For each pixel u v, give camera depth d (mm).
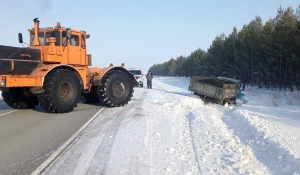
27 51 9141
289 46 26969
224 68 43750
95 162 4699
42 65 9570
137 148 5457
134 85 12523
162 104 12195
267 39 29781
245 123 7648
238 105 15047
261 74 30969
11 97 10453
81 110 10414
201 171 4324
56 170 4355
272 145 5367
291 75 26781
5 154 5137
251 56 34688
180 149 5434
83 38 10789
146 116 9125
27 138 6258
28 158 4914
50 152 5246
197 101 12719
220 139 6121
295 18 27125
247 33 35406
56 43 9977
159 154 5109
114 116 9102
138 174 4191
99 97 11117
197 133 6781
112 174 4199
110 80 10969
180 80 58469
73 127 7391
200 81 17000
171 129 7188
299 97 19219
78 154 5125
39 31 10281
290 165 4383
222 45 45656
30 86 8945
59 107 9422
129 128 7238
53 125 7648
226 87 14922
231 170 4379
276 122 8570
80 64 10664
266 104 16203
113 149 5410
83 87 10344
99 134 6617
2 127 7371
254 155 5156
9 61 8641
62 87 9562
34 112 9938
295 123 8695
